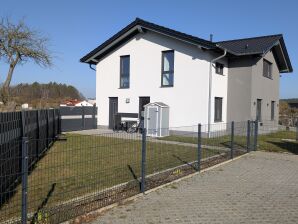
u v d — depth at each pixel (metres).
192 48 16.72
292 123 27.16
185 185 6.98
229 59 18.28
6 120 5.98
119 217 5.01
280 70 23.98
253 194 6.45
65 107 18.19
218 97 17.31
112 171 7.71
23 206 4.17
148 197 6.04
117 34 18.52
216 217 5.12
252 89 17.83
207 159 9.80
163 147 11.52
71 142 12.69
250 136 12.73
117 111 19.53
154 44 17.94
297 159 10.69
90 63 20.45
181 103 17.08
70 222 4.70
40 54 20.19
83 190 6.13
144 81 18.34
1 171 5.52
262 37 20.20
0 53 19.53
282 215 5.28
